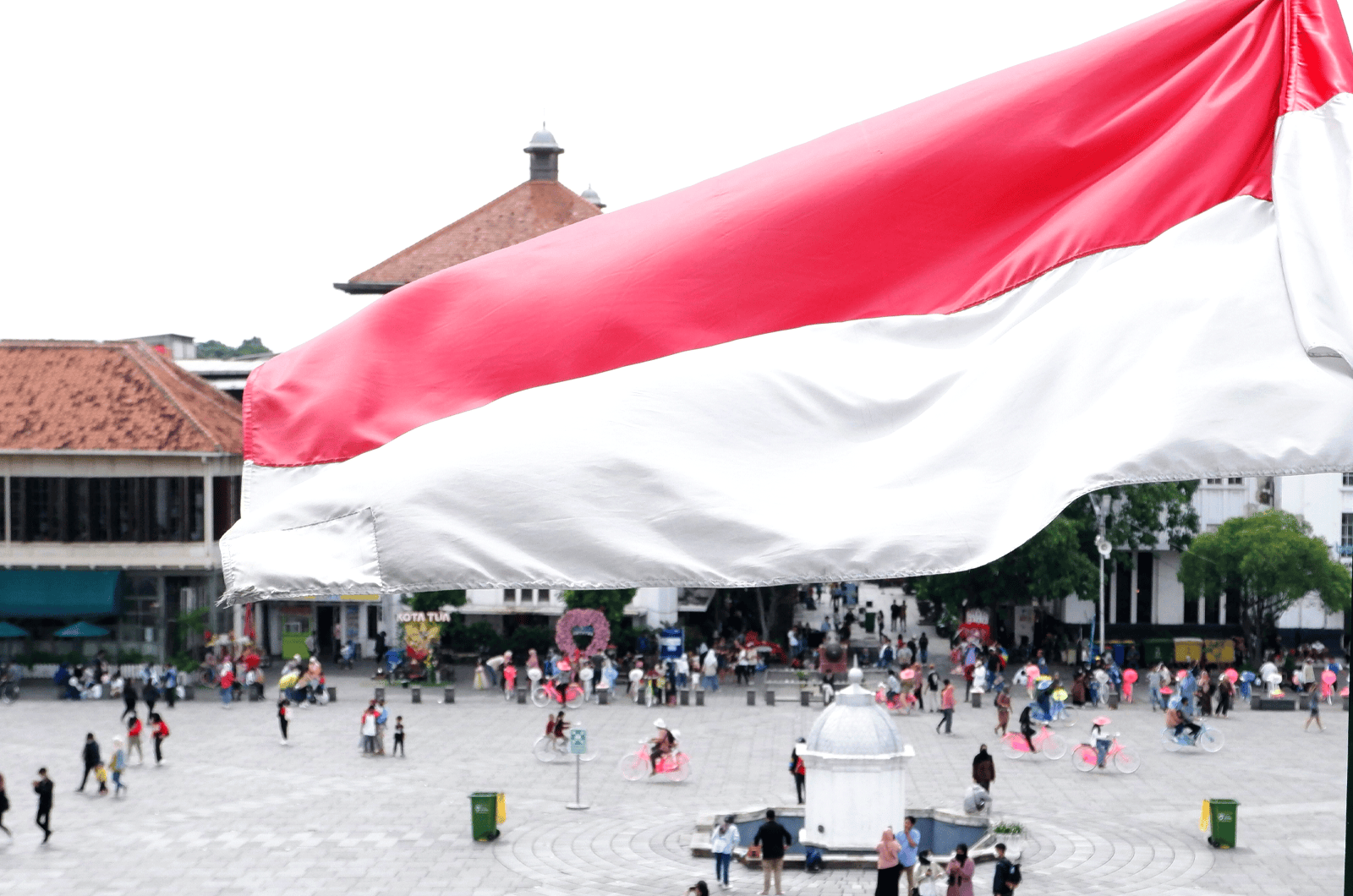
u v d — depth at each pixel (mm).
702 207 7355
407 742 48562
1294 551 63375
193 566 63969
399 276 73312
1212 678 59156
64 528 64000
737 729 51406
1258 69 7129
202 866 32344
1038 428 6656
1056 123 7230
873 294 7094
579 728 38344
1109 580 72250
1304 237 6574
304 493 6895
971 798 35625
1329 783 41250
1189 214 6926
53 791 39312
